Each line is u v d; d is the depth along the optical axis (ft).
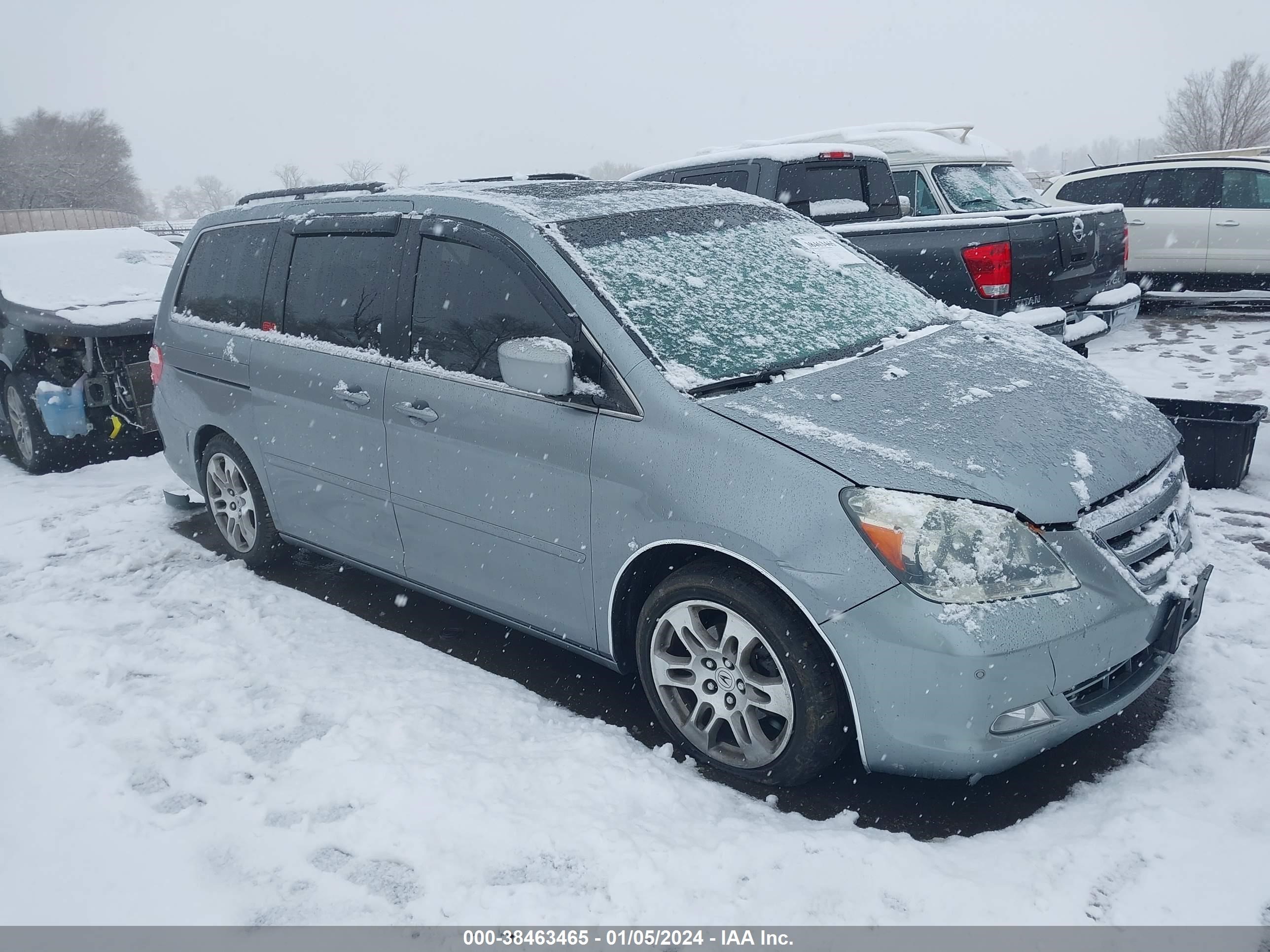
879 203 27.45
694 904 8.14
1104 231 24.58
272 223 15.16
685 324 10.82
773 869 8.48
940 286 22.70
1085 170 39.58
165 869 8.89
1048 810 9.29
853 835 8.81
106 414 23.50
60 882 8.80
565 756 10.25
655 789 9.68
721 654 9.85
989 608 8.43
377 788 9.77
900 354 11.40
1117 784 9.53
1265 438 19.77
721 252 12.35
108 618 14.30
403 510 12.77
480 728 10.91
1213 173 36.40
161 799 9.90
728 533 9.23
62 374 22.97
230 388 15.29
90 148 310.24
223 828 9.39
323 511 14.24
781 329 11.38
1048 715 8.70
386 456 12.70
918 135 31.32
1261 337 31.35
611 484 10.17
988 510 8.66
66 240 26.53
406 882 8.60
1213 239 36.11
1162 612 9.34
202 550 17.38
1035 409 10.14
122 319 22.77
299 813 9.57
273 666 12.60
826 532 8.79
